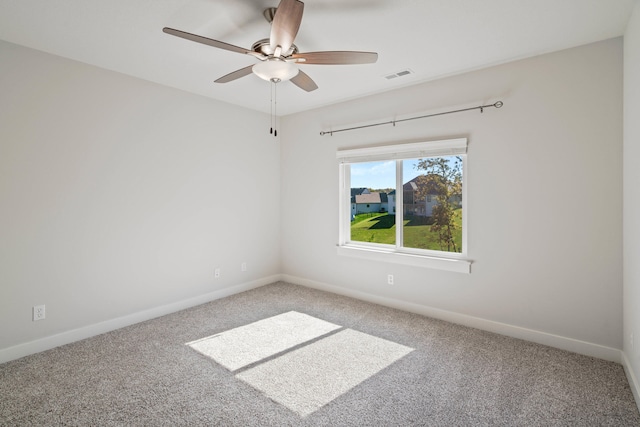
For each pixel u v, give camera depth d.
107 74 2.90
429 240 3.36
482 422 1.76
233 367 2.33
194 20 2.11
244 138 4.12
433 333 2.89
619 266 2.35
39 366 2.33
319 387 2.09
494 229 2.88
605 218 2.39
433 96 3.18
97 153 2.86
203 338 2.80
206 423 1.75
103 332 2.91
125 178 3.04
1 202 2.38
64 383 2.12
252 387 2.09
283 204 4.61
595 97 2.40
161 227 3.33
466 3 1.91
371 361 2.42
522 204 2.73
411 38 2.33
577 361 2.39
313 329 2.99
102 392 2.02
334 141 3.98
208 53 2.59
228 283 4.00
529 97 2.67
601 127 2.39
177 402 1.93
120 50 2.54
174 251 3.45
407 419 1.79
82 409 1.86
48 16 2.05
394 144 3.46
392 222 3.63
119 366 2.34
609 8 1.96
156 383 2.12
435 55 2.61
